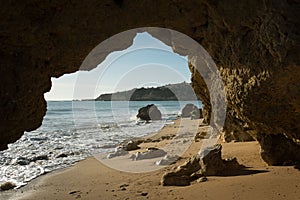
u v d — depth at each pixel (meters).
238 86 7.48
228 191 6.54
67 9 6.04
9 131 6.86
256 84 6.74
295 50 5.60
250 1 6.21
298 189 6.27
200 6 7.14
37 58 6.55
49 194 8.11
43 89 7.24
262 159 9.30
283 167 8.23
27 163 13.02
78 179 9.71
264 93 6.84
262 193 6.21
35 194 8.22
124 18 6.76
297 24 5.52
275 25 5.66
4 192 8.57
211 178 7.71
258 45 6.43
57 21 6.14
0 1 5.14
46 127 30.53
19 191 8.64
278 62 5.91
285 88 6.39
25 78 6.48
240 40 6.97
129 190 7.60
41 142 19.89
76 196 7.60
